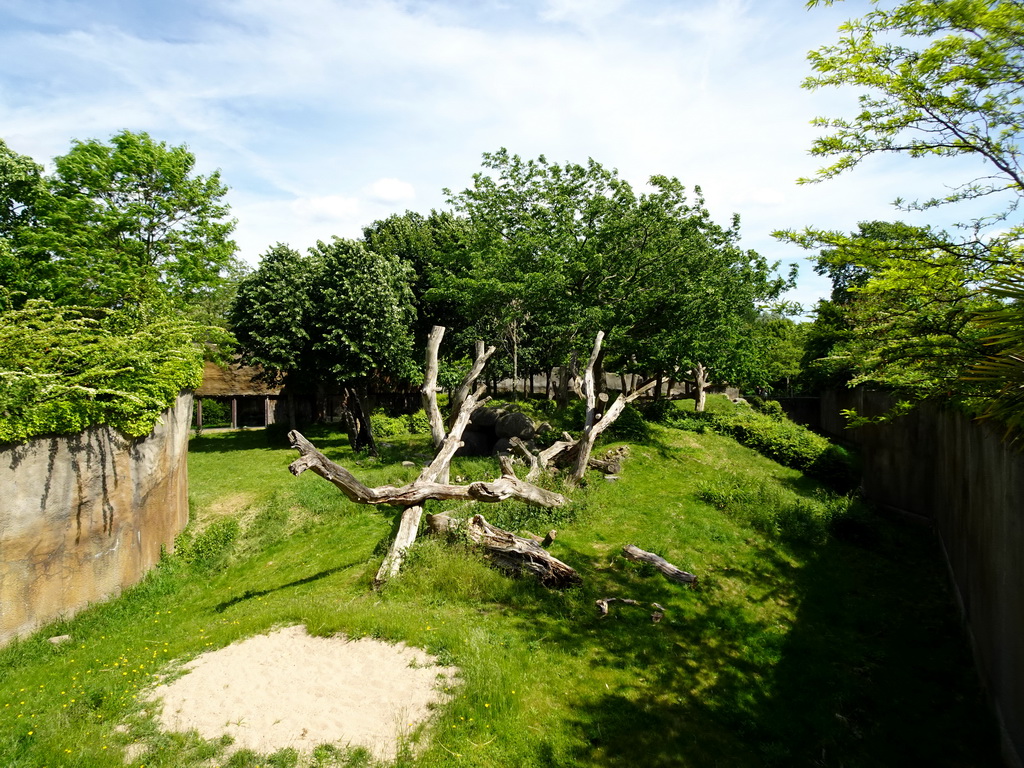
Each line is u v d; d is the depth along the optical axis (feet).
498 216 73.97
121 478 35.12
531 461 51.93
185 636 27.30
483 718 19.35
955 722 22.06
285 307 80.23
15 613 28.32
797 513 42.57
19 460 28.58
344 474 32.24
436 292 79.00
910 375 26.71
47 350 33.58
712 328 67.00
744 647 26.89
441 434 43.88
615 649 25.40
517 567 31.22
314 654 23.29
